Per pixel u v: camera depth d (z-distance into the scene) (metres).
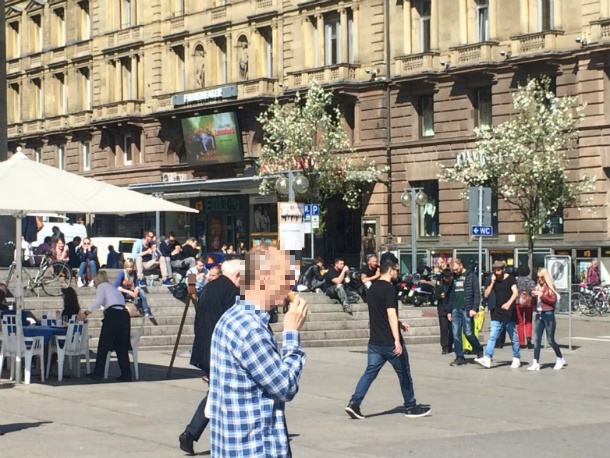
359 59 55.91
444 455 12.59
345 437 13.98
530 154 45.53
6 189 17.44
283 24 59.69
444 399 17.91
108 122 69.88
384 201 54.72
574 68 46.97
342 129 54.81
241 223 62.03
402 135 54.22
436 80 52.41
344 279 30.56
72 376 20.45
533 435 14.11
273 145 56.88
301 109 56.53
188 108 64.06
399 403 17.30
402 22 54.16
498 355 26.05
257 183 55.56
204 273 28.88
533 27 48.66
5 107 34.38
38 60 77.88
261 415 6.42
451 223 51.75
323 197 54.53
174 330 27.03
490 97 50.84
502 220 49.34
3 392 18.27
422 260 52.69
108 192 18.38
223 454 6.42
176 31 66.31
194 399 17.62
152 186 61.72
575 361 24.58
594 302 41.78
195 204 65.19
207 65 64.56
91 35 73.19
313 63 58.44
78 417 15.65
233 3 62.69
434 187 53.44
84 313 20.12
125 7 71.31
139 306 27.22
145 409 16.48
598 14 46.12
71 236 52.34
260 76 61.16
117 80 71.19
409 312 30.72
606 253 45.75
